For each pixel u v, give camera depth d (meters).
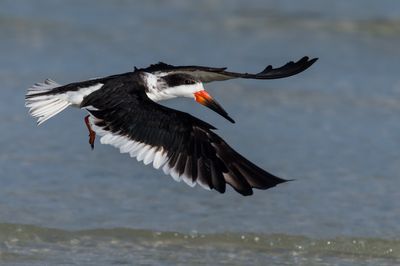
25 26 23.56
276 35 23.84
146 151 8.91
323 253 13.20
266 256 13.06
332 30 24.11
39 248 12.97
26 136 17.08
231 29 24.19
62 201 14.55
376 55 22.39
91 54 21.81
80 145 16.88
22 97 18.80
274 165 16.12
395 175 15.77
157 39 23.16
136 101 9.27
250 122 18.22
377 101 19.41
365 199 14.87
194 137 8.84
